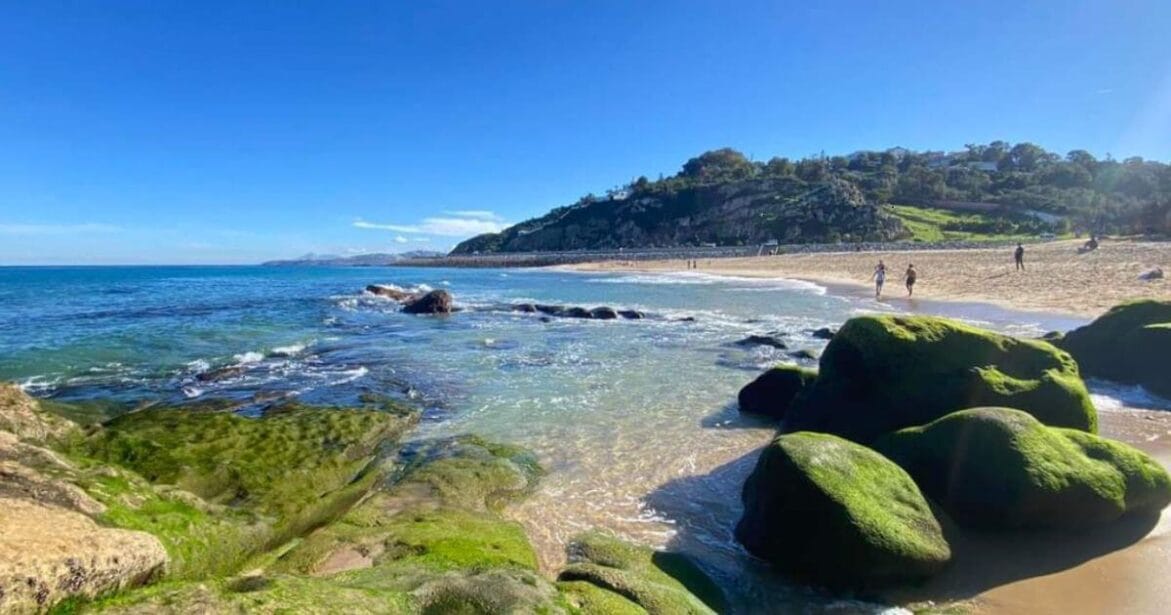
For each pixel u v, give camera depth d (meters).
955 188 144.62
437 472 9.52
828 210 130.50
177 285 66.56
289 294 50.19
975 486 7.61
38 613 3.54
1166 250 47.22
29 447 6.49
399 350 21.55
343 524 7.70
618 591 5.79
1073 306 26.20
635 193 186.50
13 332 25.17
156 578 4.60
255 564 6.77
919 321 11.22
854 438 10.45
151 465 9.17
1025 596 6.33
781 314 29.55
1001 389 9.96
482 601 4.81
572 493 9.37
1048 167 150.75
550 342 23.08
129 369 17.97
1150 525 7.52
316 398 14.92
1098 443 8.04
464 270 134.00
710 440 11.62
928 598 6.42
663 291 47.34
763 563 7.29
